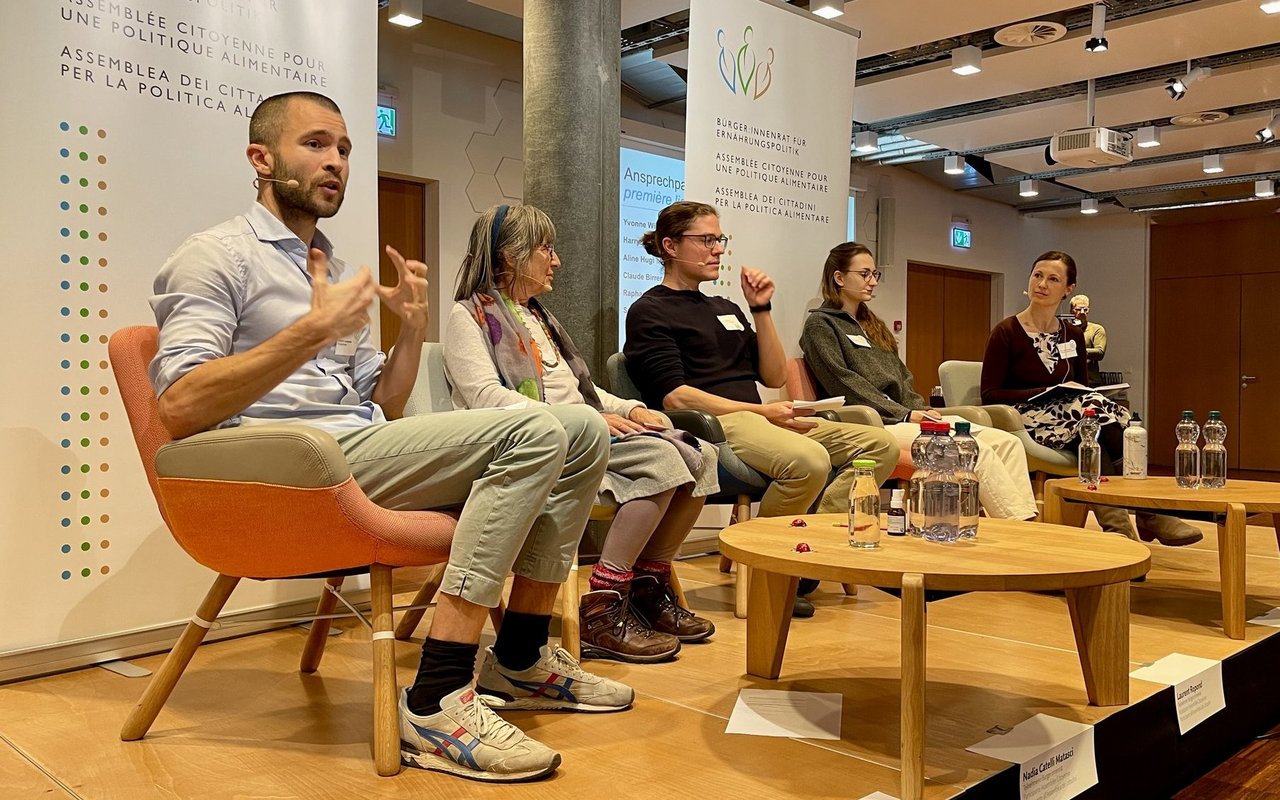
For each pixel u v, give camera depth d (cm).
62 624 220
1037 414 388
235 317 171
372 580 161
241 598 252
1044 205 1036
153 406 170
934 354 1005
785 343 385
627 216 646
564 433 165
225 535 160
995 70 604
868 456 287
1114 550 176
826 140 399
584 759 165
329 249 198
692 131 351
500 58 604
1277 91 635
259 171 185
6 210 209
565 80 350
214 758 165
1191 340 1068
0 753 168
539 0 352
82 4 219
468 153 588
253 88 248
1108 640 193
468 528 162
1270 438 1024
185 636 174
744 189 367
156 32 230
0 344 209
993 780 157
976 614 282
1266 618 275
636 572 250
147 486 233
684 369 304
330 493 150
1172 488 292
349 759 165
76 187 219
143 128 228
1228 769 220
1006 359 421
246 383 151
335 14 265
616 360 306
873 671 221
